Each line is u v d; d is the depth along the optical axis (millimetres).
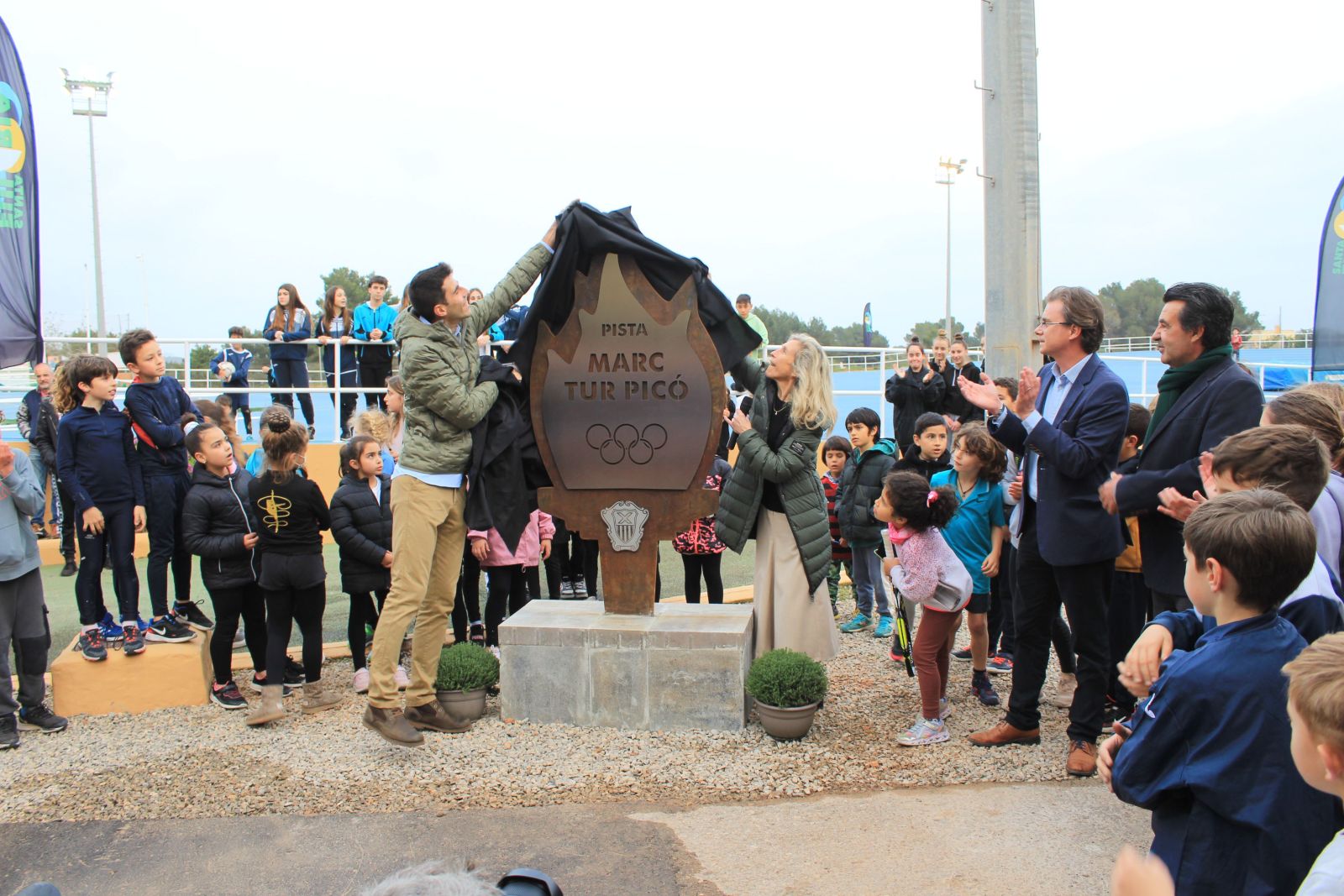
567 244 4617
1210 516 2033
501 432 4527
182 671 5105
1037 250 6758
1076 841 3344
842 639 6234
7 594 4605
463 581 5965
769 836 3430
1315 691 1531
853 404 15906
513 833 3494
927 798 3730
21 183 6566
